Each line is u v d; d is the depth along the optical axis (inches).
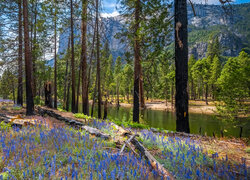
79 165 137.2
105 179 114.2
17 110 555.5
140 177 122.7
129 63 539.5
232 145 263.7
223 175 139.5
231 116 532.4
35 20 871.7
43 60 891.4
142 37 350.9
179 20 353.4
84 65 724.7
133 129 356.5
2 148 165.8
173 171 140.6
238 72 522.6
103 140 222.1
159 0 350.3
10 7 644.1
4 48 618.2
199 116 1439.5
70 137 210.4
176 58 359.6
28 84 442.6
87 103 714.2
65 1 607.2
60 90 1425.9
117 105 2320.4
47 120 331.3
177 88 357.7
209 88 2511.1
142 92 988.6
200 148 218.1
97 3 621.0
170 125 965.8
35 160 140.2
